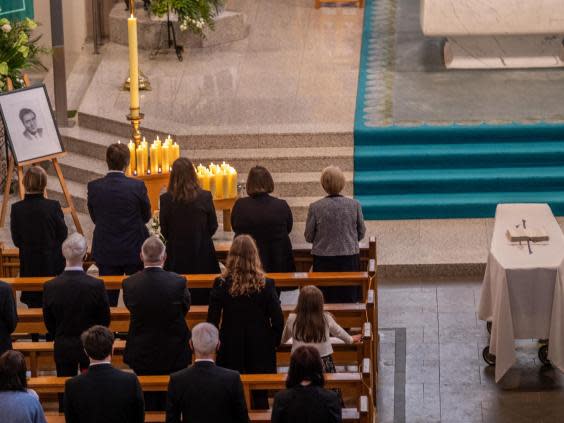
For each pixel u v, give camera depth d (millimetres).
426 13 20938
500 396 13578
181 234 13250
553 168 18906
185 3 21672
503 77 21281
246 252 11172
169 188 13273
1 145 19047
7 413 9156
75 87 22219
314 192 18703
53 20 19766
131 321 11148
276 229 13406
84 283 11188
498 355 13664
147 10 22875
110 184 13727
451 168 18938
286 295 16281
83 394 9445
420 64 21938
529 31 20891
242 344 11289
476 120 19406
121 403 9469
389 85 21000
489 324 14828
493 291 13977
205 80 21359
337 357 12742
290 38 23281
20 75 19266
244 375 10844
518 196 18469
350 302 13867
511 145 19078
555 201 18344
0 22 18859
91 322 11266
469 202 18281
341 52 22594
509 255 13898
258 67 21938
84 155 19844
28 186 13758
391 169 18984
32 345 12070
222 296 11203
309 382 9281
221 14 23109
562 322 13516
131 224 13789
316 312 11055
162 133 19172
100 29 23828
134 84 16469
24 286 12797
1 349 11203
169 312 11000
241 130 19188
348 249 13758
